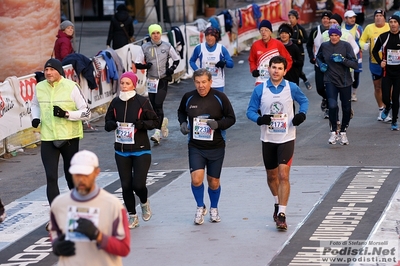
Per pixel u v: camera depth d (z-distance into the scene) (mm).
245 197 22328
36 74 31375
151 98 30891
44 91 19625
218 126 18969
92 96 35750
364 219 19531
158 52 30406
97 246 11305
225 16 55062
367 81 43469
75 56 34500
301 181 23672
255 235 18656
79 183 11062
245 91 42562
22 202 23172
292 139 18844
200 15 83688
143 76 42188
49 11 41656
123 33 47875
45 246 18812
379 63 31000
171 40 44688
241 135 31656
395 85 30781
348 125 30531
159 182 24766
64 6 77062
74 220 11305
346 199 21469
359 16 64000
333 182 23391
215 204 19984
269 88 18875
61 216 11383
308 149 28250
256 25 62094
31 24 40938
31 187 25078
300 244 17750
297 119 18438
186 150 29656
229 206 21500
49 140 19547
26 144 30891
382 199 21328
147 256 17453
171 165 27172
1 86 28688
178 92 43031
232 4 88250
